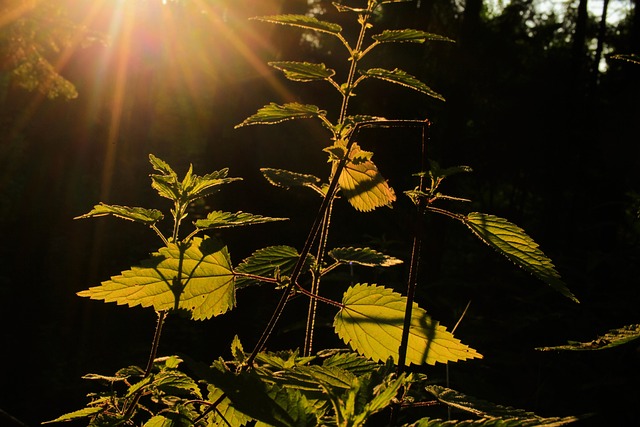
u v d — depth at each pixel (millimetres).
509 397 4586
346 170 1398
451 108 12023
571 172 13711
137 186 17234
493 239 1090
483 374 5125
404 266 8109
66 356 11086
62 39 12688
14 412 9844
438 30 13344
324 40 11812
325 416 1003
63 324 11883
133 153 18406
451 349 1160
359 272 6211
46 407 9969
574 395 4344
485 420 734
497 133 14477
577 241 10641
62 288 12945
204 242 1196
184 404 1298
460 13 13672
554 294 6074
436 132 12422
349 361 1211
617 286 5988
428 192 1160
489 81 14586
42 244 13812
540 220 15305
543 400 4465
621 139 9805
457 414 3783
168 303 1175
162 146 20312
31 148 16328
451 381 4324
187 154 20188
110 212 1463
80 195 15727
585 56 16938
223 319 8469
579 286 6051
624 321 5348
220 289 1216
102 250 14180
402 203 8945
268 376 1006
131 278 1139
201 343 9711
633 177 9422
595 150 13359
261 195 10203
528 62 16141
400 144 11227
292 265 1361
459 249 12617
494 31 15602
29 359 10844
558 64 15531
